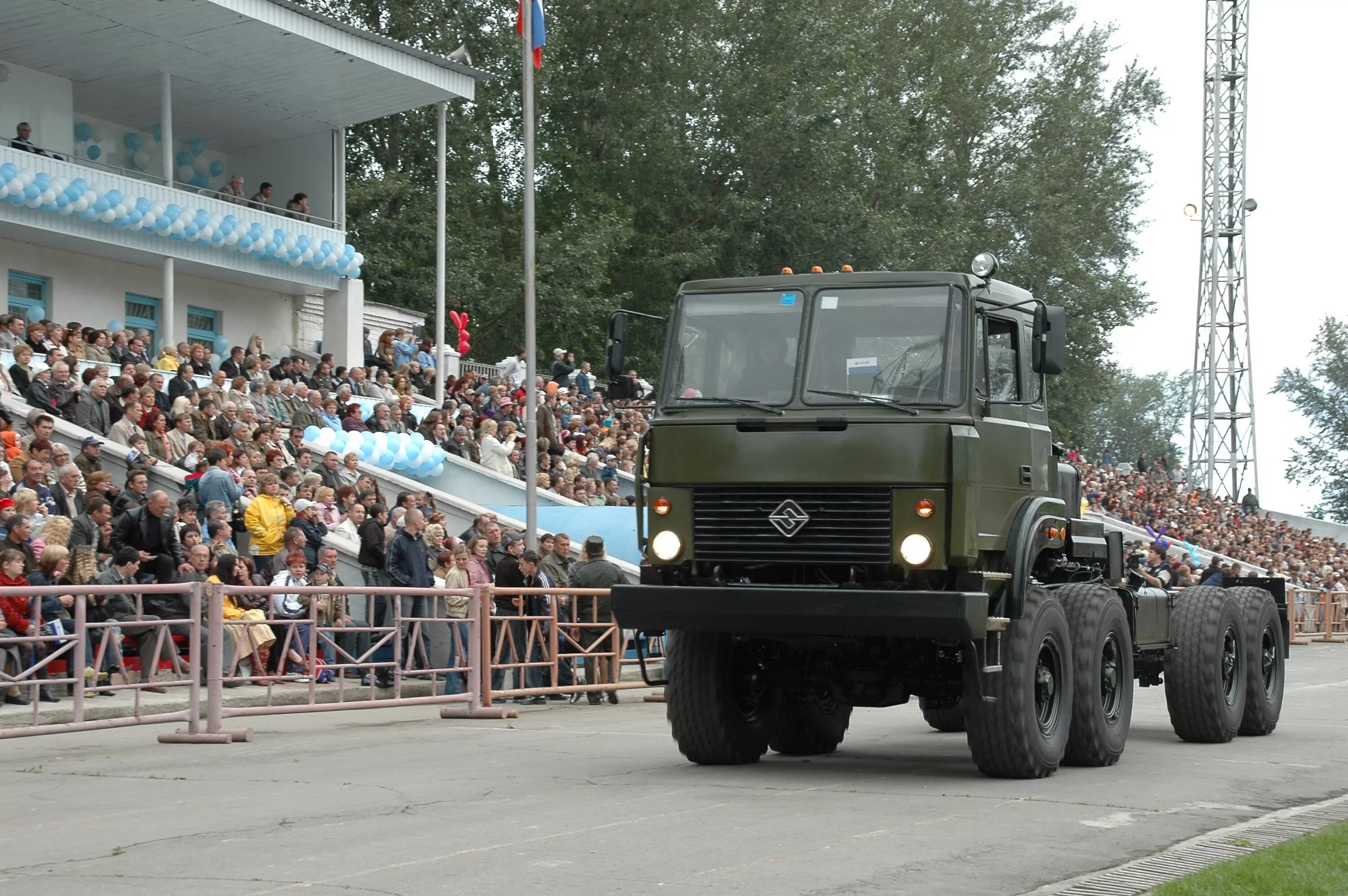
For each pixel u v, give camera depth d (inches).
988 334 507.8
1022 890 327.3
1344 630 2106.3
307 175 1680.6
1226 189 2984.7
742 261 2603.3
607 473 1491.1
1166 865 355.3
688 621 492.4
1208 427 2967.5
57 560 670.5
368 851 364.5
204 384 1229.1
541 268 2271.2
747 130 2556.6
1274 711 691.4
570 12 2618.1
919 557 475.2
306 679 660.1
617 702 856.3
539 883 326.6
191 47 1405.0
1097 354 3107.8
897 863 353.4
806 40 2655.0
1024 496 521.0
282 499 898.1
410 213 2268.7
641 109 2605.8
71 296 1427.2
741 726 543.5
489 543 942.4
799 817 417.4
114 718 594.2
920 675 535.5
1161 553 1195.3
